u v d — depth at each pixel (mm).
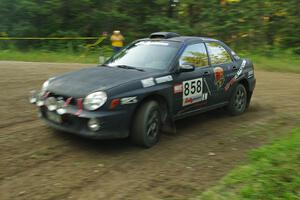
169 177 5199
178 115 6926
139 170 5398
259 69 18250
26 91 10102
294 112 9031
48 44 26641
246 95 8836
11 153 5766
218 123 7914
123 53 7438
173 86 6660
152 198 4602
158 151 6152
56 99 6039
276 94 11312
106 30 28391
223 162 5801
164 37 7543
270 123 8016
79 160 5648
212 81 7574
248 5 27641
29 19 27672
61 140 6383
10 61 17578
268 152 5746
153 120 6316
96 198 4562
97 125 5688
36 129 6887
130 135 6199
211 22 27609
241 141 6820
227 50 8344
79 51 24156
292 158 5426
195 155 6055
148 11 28875
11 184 4828
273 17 27453
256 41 26078
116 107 5816
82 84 6086
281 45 25875
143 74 6398
